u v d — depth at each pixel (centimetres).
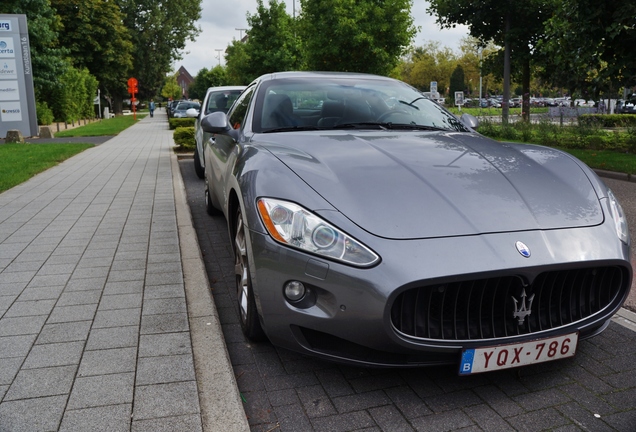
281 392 247
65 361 259
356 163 277
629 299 363
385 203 243
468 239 228
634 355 279
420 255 221
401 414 229
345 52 2497
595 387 248
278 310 244
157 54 5716
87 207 641
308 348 244
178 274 386
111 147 1590
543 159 305
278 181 262
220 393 232
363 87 418
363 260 223
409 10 2475
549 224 242
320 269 229
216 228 568
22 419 211
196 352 268
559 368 267
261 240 249
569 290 241
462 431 216
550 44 1254
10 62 1917
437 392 246
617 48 1150
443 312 229
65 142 1783
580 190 273
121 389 234
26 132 1973
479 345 226
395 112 389
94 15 4116
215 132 402
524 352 232
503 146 331
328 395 244
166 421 211
